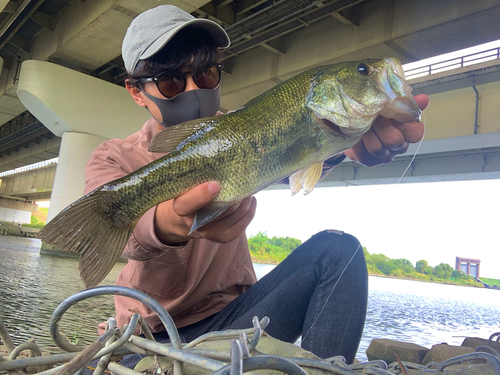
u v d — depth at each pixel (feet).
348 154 5.69
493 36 35.32
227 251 5.89
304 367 2.39
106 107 59.21
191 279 5.41
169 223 4.07
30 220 217.36
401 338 23.97
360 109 4.38
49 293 31.35
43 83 55.47
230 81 53.47
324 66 4.54
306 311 5.09
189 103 5.34
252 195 4.26
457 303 55.83
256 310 5.08
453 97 44.98
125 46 5.50
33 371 2.68
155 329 5.37
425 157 62.23
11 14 47.85
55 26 53.88
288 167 4.36
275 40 46.65
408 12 36.47
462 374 2.61
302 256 5.14
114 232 3.97
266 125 4.28
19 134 92.22
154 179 4.12
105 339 2.27
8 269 44.73
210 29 5.36
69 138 59.36
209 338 2.76
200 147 4.20
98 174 5.36
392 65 4.52
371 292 59.82
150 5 40.34
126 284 5.69
